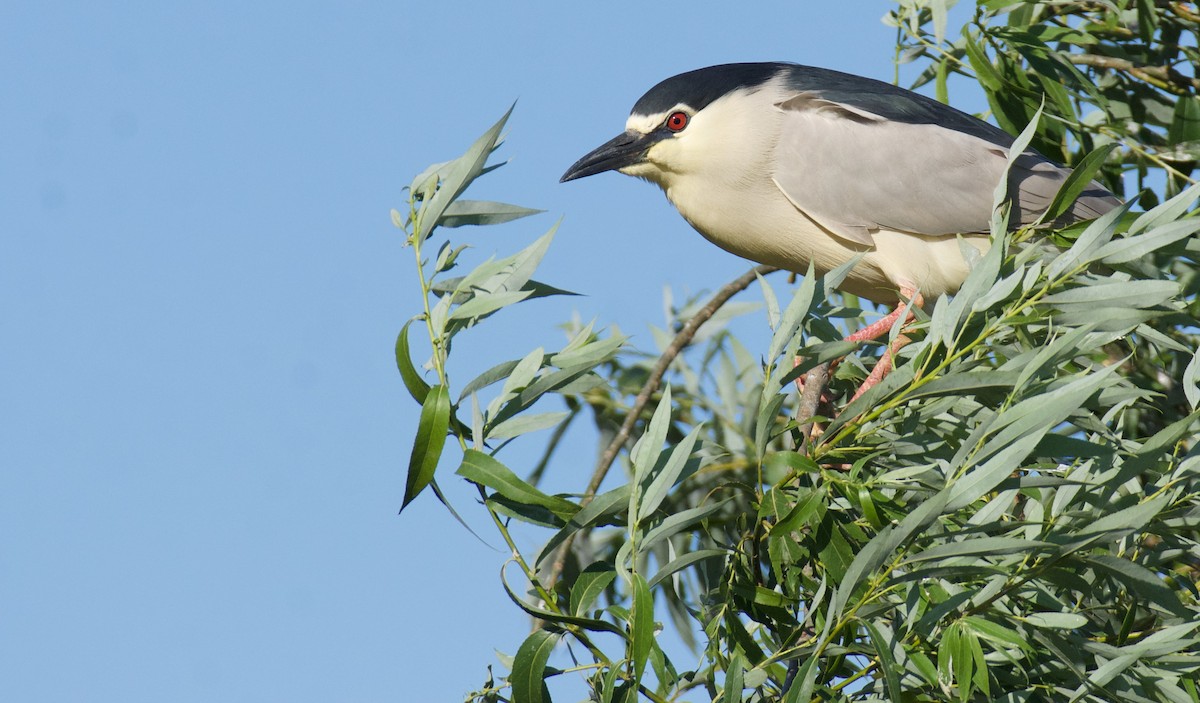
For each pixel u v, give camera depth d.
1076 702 4.75
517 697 4.67
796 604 5.23
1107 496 4.84
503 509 4.99
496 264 5.38
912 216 8.63
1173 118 8.06
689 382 8.26
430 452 4.88
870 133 8.73
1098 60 8.23
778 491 5.00
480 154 5.38
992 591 4.59
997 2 7.99
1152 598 4.56
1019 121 8.39
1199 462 4.78
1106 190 8.69
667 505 7.52
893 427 5.52
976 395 5.02
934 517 4.33
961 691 4.40
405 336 5.05
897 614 4.80
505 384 5.21
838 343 5.02
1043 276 5.04
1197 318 6.42
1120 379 4.71
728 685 4.58
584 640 4.79
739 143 8.88
